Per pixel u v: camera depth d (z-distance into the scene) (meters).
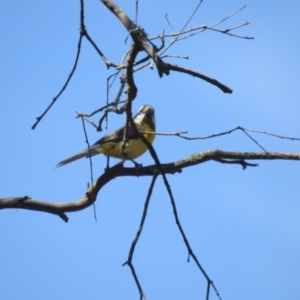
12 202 12.83
